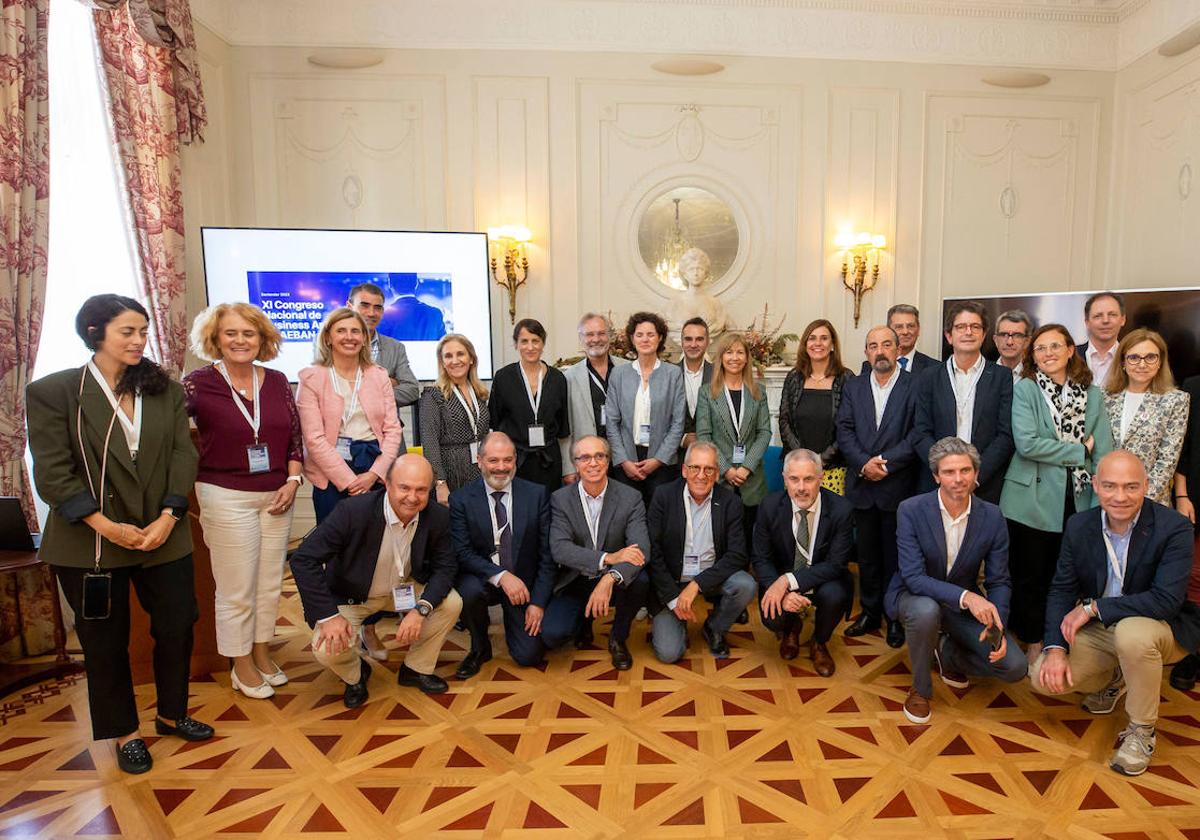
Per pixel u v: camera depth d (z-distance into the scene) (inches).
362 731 91.7
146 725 93.0
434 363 195.0
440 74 204.1
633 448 134.3
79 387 77.9
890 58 210.7
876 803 76.4
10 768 83.9
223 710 97.3
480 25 203.6
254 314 95.2
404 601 97.4
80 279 136.0
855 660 112.7
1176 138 194.5
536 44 204.8
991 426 112.4
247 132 201.9
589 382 138.9
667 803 76.6
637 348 134.4
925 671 92.6
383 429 114.7
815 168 213.2
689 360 143.6
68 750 87.8
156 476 81.5
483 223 208.5
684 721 93.9
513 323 211.0
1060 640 89.7
